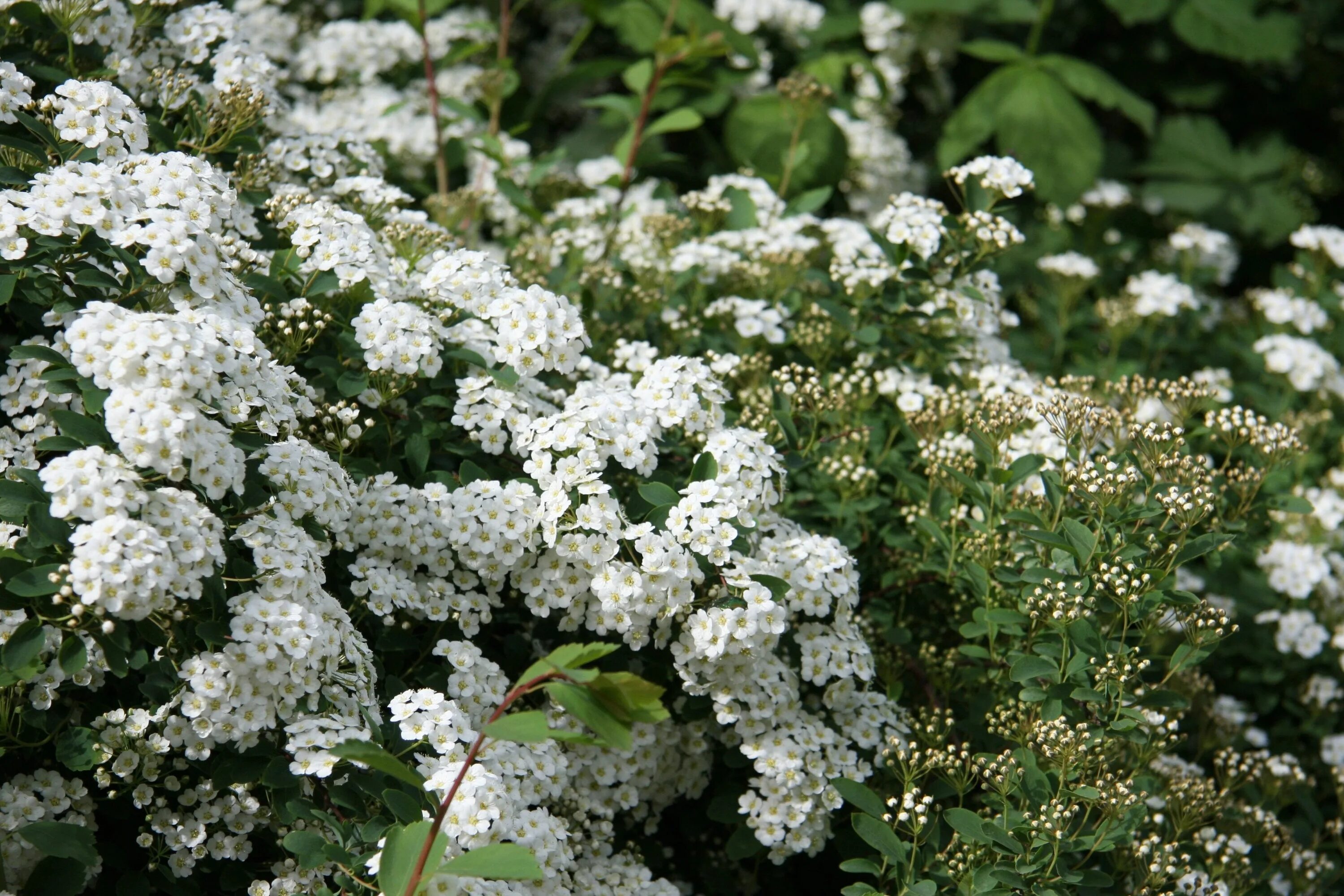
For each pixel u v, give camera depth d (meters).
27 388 1.45
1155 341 1.79
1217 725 1.60
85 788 1.42
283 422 1.45
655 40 1.84
